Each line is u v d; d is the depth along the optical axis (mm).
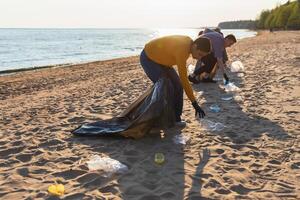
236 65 12359
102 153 5184
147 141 5598
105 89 10844
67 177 4484
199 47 5363
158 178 4379
